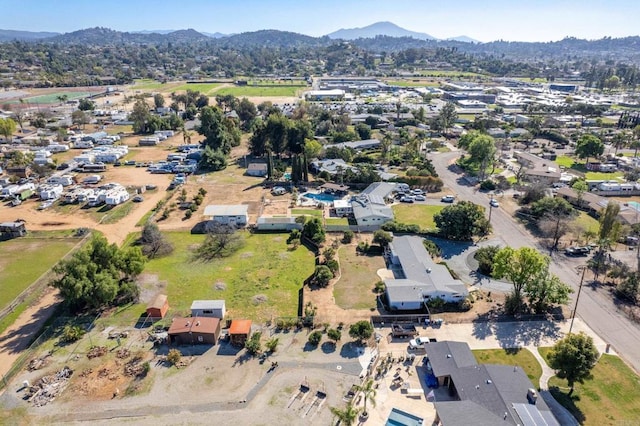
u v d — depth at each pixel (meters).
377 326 58.28
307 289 67.12
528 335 56.06
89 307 62.44
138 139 175.88
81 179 123.44
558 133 176.75
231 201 106.94
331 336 54.53
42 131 185.12
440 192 113.81
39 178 121.00
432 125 190.62
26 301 64.12
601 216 80.25
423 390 46.84
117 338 55.91
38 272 72.38
